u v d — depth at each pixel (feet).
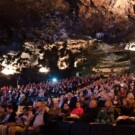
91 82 124.16
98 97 51.85
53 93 105.60
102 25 161.68
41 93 95.14
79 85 115.44
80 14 152.05
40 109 39.06
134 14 161.38
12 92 102.37
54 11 145.69
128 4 156.66
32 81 152.56
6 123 41.11
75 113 42.32
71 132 32.42
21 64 150.41
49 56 160.76
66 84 116.88
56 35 156.87
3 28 140.56
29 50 153.17
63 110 44.88
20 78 148.46
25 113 44.73
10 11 134.92
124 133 26.11
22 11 137.39
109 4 152.87
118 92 55.06
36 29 150.00
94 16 156.35
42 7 140.15
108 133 27.53
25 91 103.24
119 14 159.94
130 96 40.75
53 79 159.84
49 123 36.24
